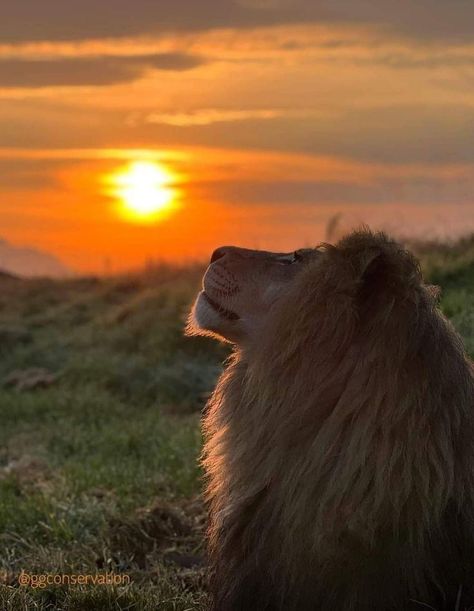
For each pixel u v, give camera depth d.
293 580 3.75
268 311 4.26
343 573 3.67
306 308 3.76
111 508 6.63
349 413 3.64
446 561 3.70
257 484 3.85
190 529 6.16
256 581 3.89
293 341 3.75
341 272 3.77
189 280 18.92
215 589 4.15
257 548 3.87
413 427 3.58
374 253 3.74
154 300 17.16
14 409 11.66
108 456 8.84
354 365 3.68
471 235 14.81
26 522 6.52
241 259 4.40
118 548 5.98
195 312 4.53
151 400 12.10
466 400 3.73
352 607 3.67
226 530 4.00
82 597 4.99
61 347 15.99
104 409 11.51
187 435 9.04
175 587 5.17
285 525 3.73
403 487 3.58
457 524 3.70
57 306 21.14
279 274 4.30
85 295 21.48
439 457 3.60
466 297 10.51
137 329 15.24
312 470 3.67
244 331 4.39
